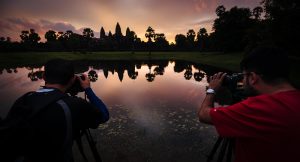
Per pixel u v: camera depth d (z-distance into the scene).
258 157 1.12
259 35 32.97
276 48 1.22
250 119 1.13
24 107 1.33
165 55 96.88
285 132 1.04
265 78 1.19
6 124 1.27
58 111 1.38
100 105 1.81
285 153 1.04
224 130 1.22
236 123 1.17
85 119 1.55
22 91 14.78
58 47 109.56
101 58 83.31
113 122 7.66
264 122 1.09
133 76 25.39
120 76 25.52
